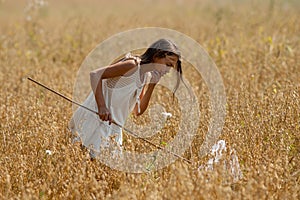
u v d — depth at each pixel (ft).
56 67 70.13
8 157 35.99
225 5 116.78
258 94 50.98
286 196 29.68
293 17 92.07
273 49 68.80
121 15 115.65
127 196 28.91
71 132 39.50
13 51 78.54
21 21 109.29
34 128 41.04
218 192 28.55
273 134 38.52
